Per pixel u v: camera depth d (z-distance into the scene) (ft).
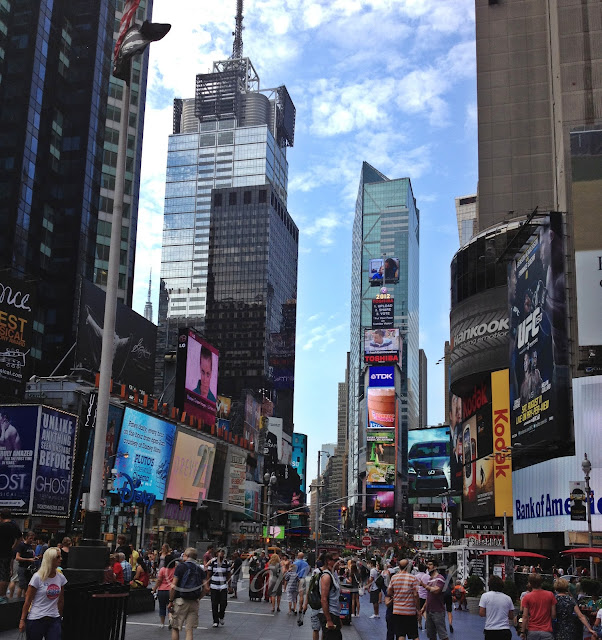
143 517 217.97
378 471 642.63
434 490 499.51
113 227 56.90
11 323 162.71
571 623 48.01
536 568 124.88
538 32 306.55
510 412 212.84
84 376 210.59
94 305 223.10
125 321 242.58
